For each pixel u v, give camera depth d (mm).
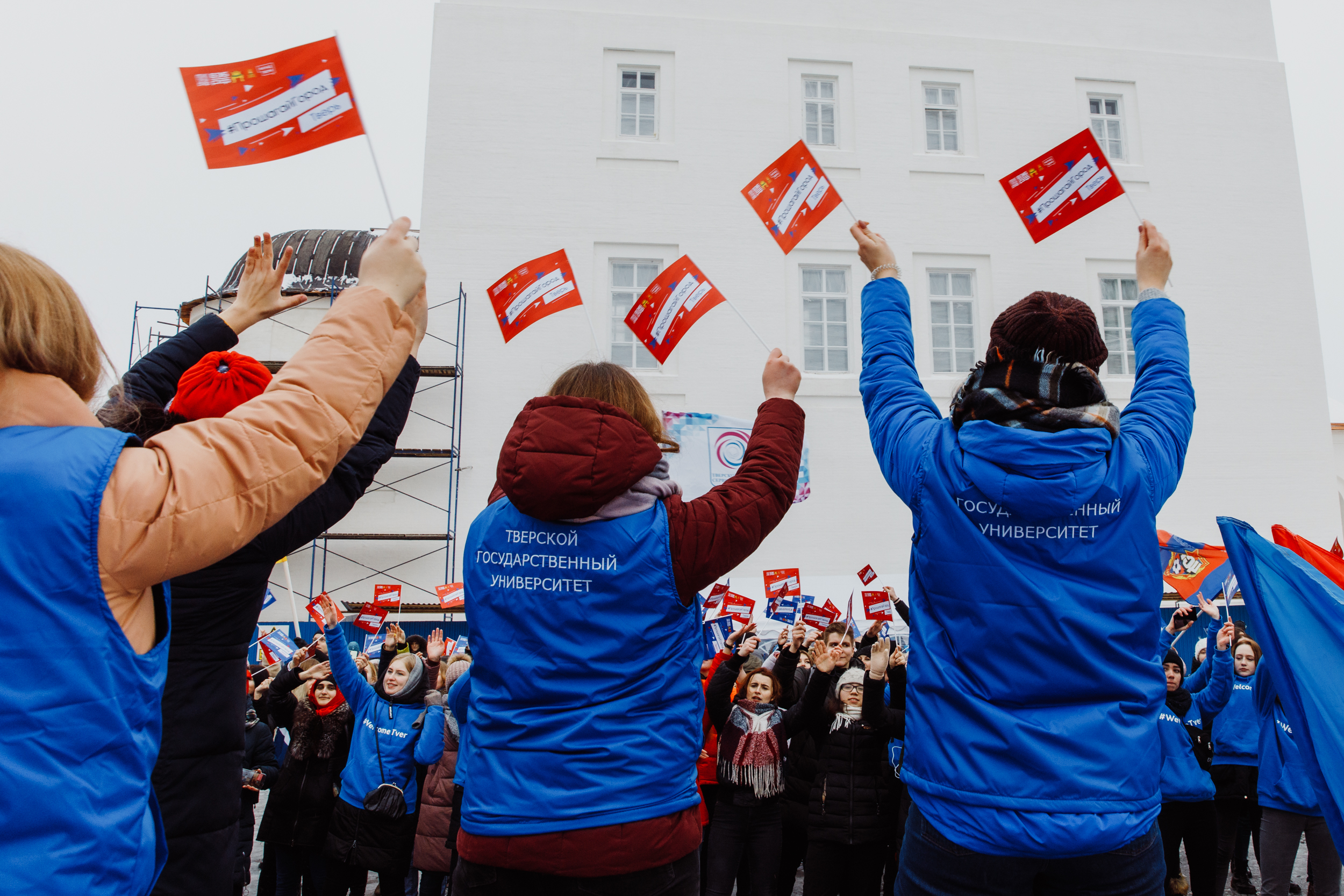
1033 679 1877
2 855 1088
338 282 16453
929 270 16766
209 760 2105
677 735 1905
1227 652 6004
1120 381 16656
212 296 16484
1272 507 16500
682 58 16984
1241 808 6961
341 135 2543
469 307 15742
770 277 16250
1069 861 1818
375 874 7980
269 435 1319
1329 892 5359
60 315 1266
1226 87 18125
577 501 1850
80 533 1167
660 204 16359
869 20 17734
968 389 2062
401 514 15211
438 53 16578
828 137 17156
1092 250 17078
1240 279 17312
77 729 1154
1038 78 17703
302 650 6078
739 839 5496
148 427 2195
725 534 1938
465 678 4734
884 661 5312
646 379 15609
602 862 1748
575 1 17109
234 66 2562
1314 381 17078
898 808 5488
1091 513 1901
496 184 16203
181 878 2025
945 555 1982
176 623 2098
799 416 2266
